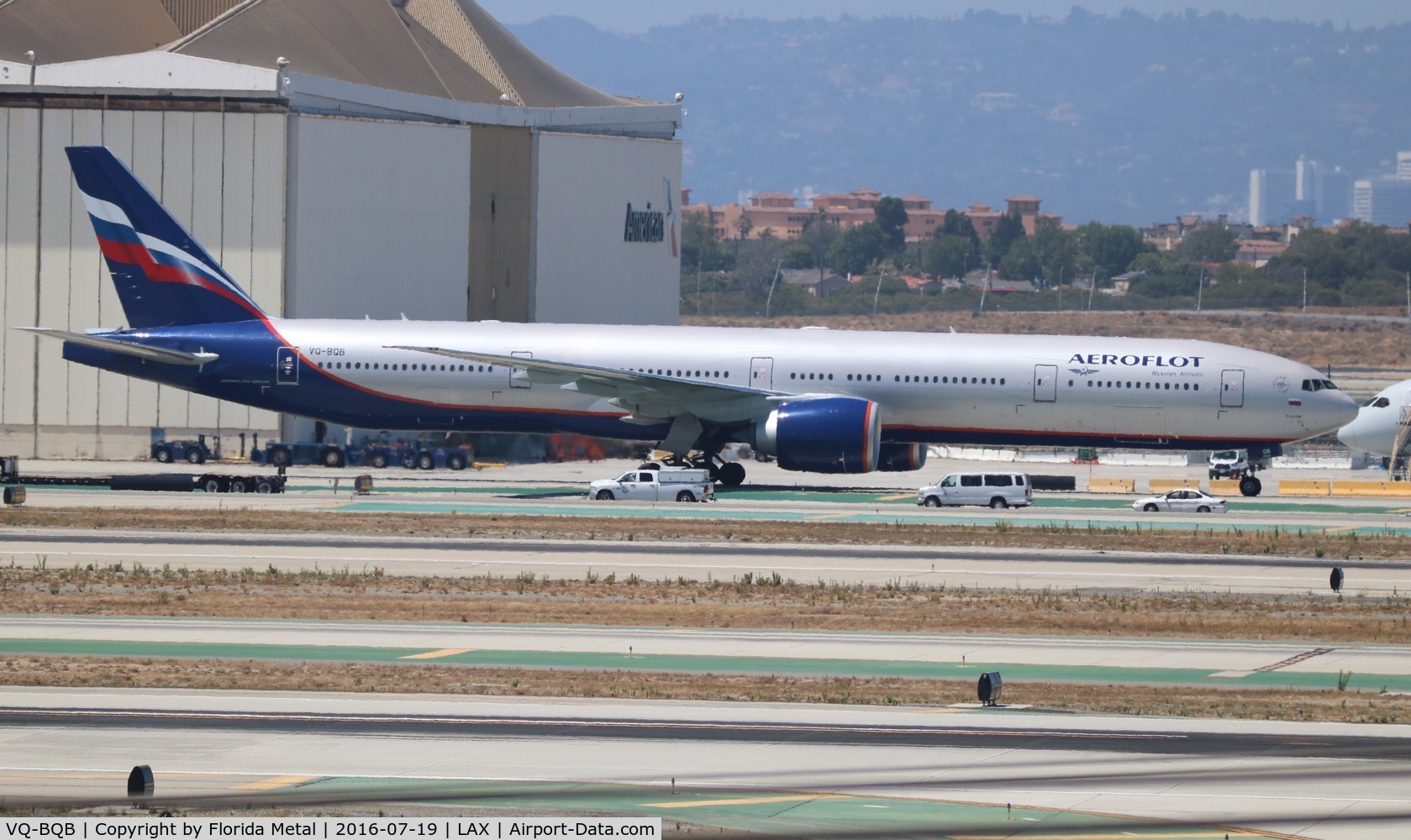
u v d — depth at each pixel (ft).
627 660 444.96
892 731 362.33
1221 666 445.78
